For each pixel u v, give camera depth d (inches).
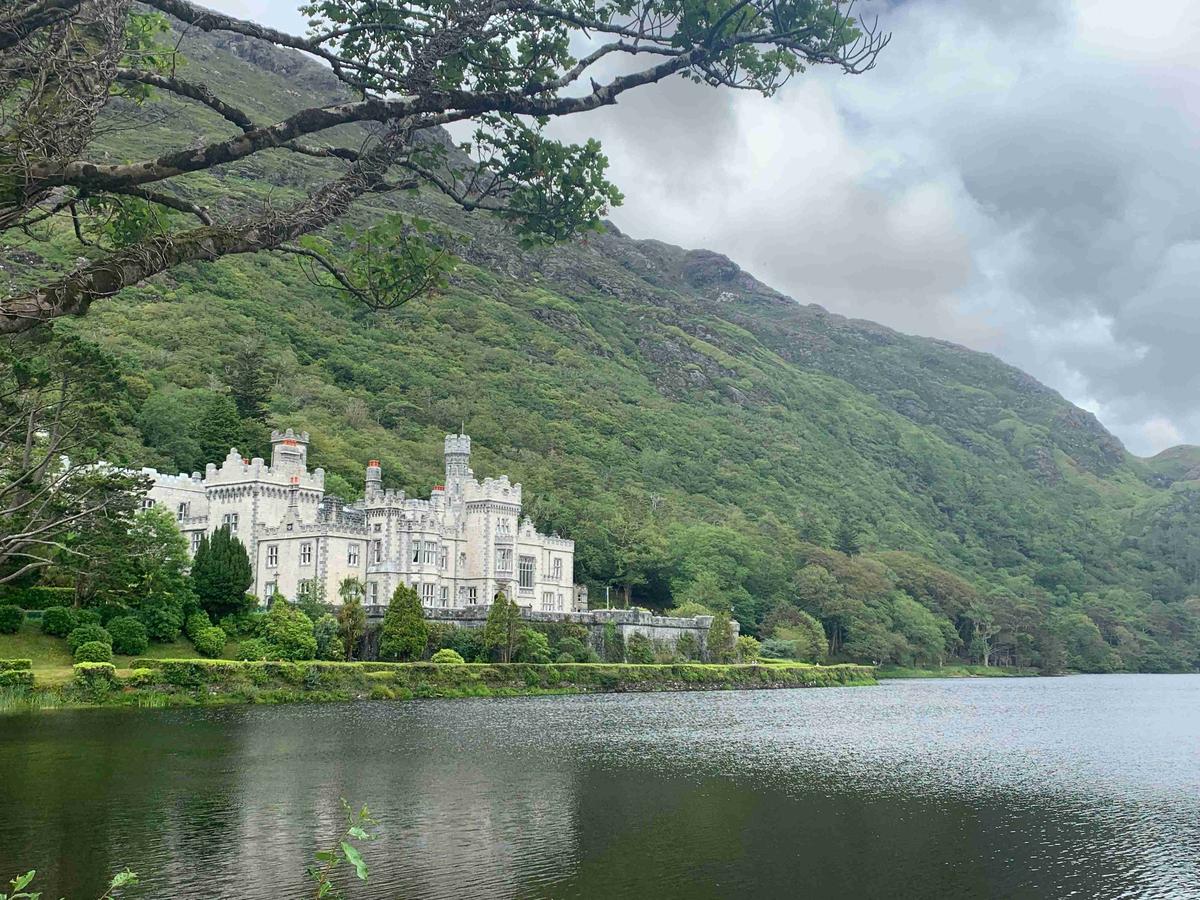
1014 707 4694.9
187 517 4987.7
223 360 7386.8
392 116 629.3
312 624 4087.1
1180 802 2118.6
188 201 597.3
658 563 6796.3
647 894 1336.1
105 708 3132.4
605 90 719.1
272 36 647.1
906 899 1369.3
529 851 1535.4
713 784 2192.4
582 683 4734.3
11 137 525.3
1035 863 1577.3
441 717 3312.0
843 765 2559.1
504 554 5226.4
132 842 1485.0
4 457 1824.6
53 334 2158.0
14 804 1723.7
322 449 6515.8
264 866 1375.5
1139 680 7869.1
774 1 787.4
